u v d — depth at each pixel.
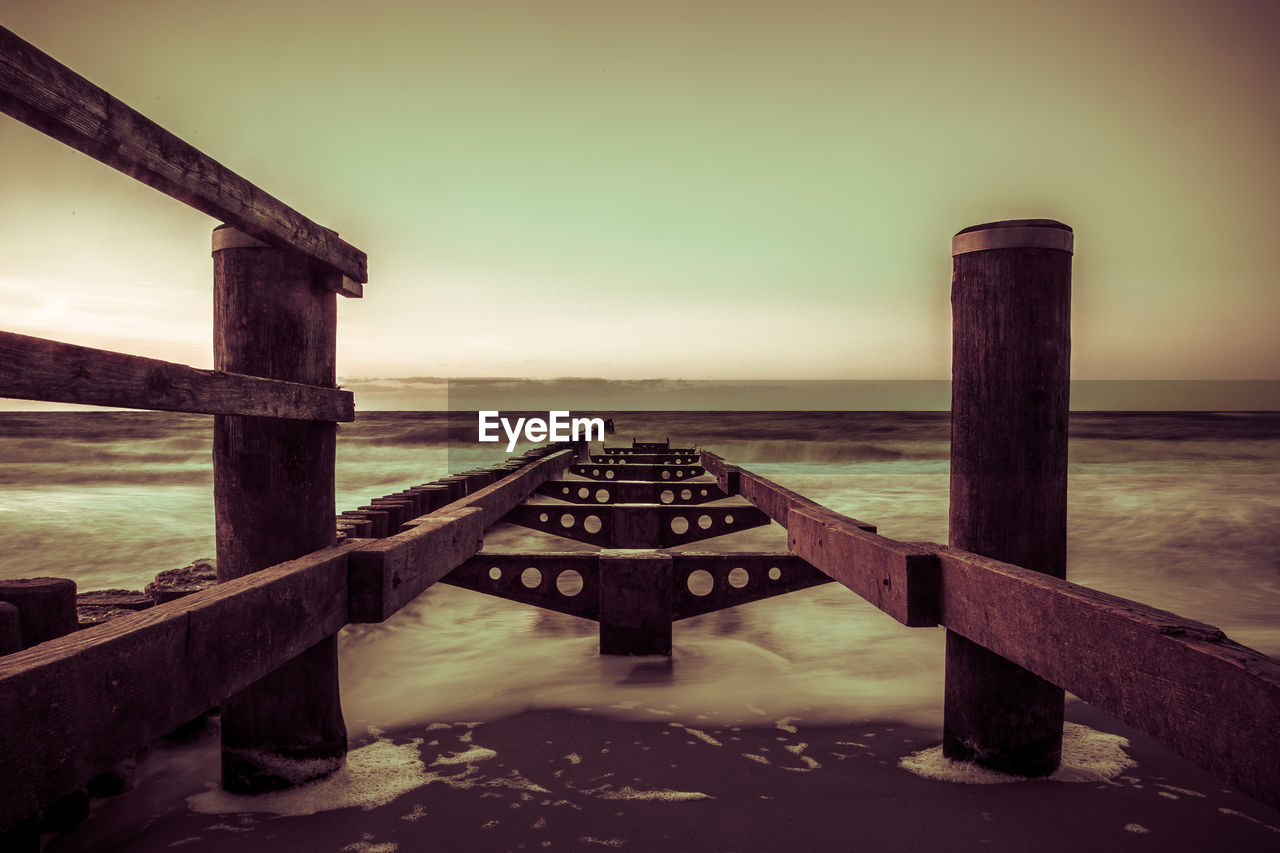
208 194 2.18
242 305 2.98
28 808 1.29
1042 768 3.30
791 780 3.46
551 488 9.68
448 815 3.13
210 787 3.33
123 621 1.64
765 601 7.32
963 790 3.25
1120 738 3.82
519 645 5.84
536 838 2.95
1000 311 3.09
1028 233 3.06
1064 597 1.91
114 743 1.49
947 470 26.16
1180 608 7.75
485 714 4.38
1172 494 17.52
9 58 1.49
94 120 1.73
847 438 40.16
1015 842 2.88
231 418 3.06
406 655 5.68
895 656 5.69
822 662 5.53
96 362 1.67
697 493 9.70
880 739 3.96
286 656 2.23
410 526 3.43
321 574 2.48
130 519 14.28
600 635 5.26
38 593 2.71
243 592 1.99
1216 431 41.72
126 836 2.94
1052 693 3.30
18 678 1.27
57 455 30.08
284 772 3.22
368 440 38.97
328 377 3.21
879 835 2.94
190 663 1.75
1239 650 1.45
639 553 5.34
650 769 3.60
